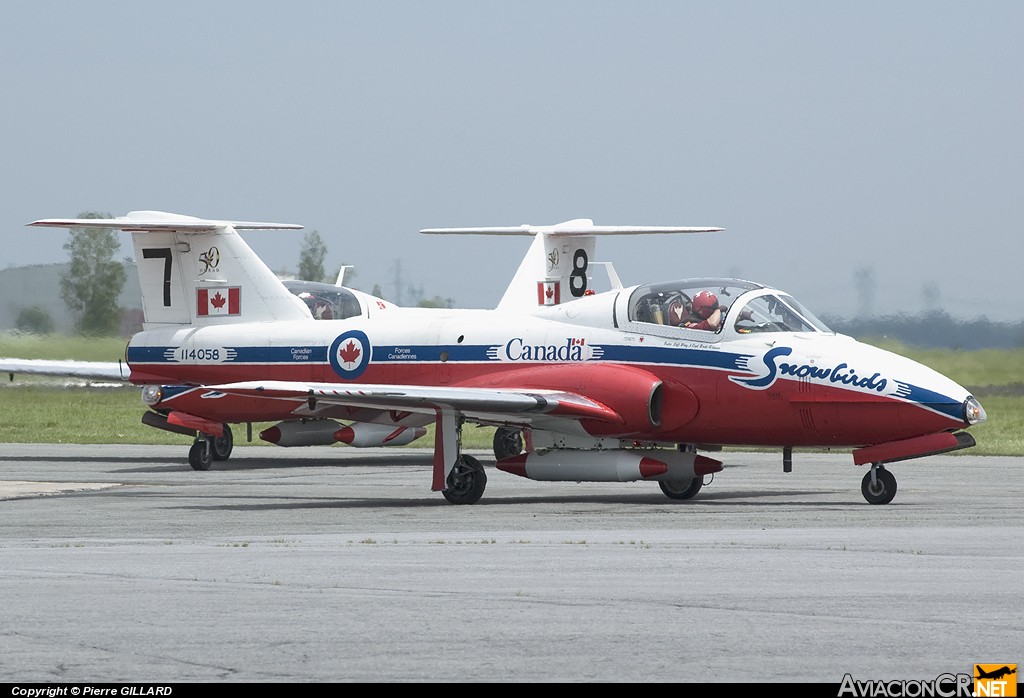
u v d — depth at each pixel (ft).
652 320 223.71
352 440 281.95
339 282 332.19
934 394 203.31
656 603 111.14
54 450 371.15
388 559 140.87
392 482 266.98
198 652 93.40
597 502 219.20
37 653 93.15
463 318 247.70
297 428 309.63
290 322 275.39
